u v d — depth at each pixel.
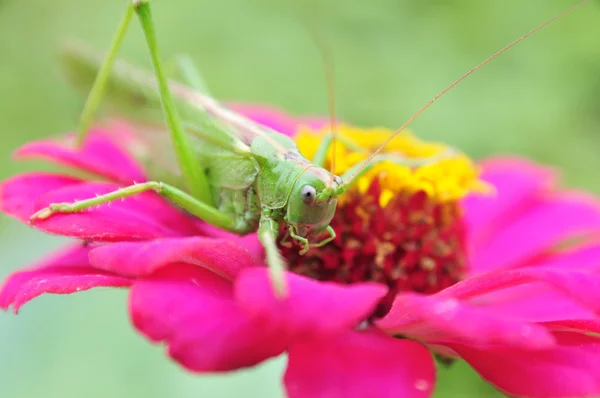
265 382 0.20
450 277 0.18
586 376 0.15
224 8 0.27
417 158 0.19
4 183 0.18
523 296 0.18
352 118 0.26
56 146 0.19
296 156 0.17
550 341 0.15
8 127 0.25
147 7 0.17
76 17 0.27
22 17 0.27
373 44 0.27
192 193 0.18
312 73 0.26
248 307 0.15
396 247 0.18
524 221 0.20
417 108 0.26
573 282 0.15
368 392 0.15
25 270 0.17
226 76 0.26
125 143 0.19
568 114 0.26
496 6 0.28
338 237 0.18
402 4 0.28
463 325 0.15
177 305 0.15
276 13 0.27
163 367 0.20
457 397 0.21
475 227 0.20
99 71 0.19
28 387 0.19
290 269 0.18
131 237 0.16
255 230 0.18
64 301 0.20
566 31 0.28
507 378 0.15
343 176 0.18
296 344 0.15
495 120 0.25
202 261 0.16
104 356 0.20
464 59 0.27
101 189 0.17
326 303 0.15
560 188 0.24
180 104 0.18
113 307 0.20
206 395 0.19
